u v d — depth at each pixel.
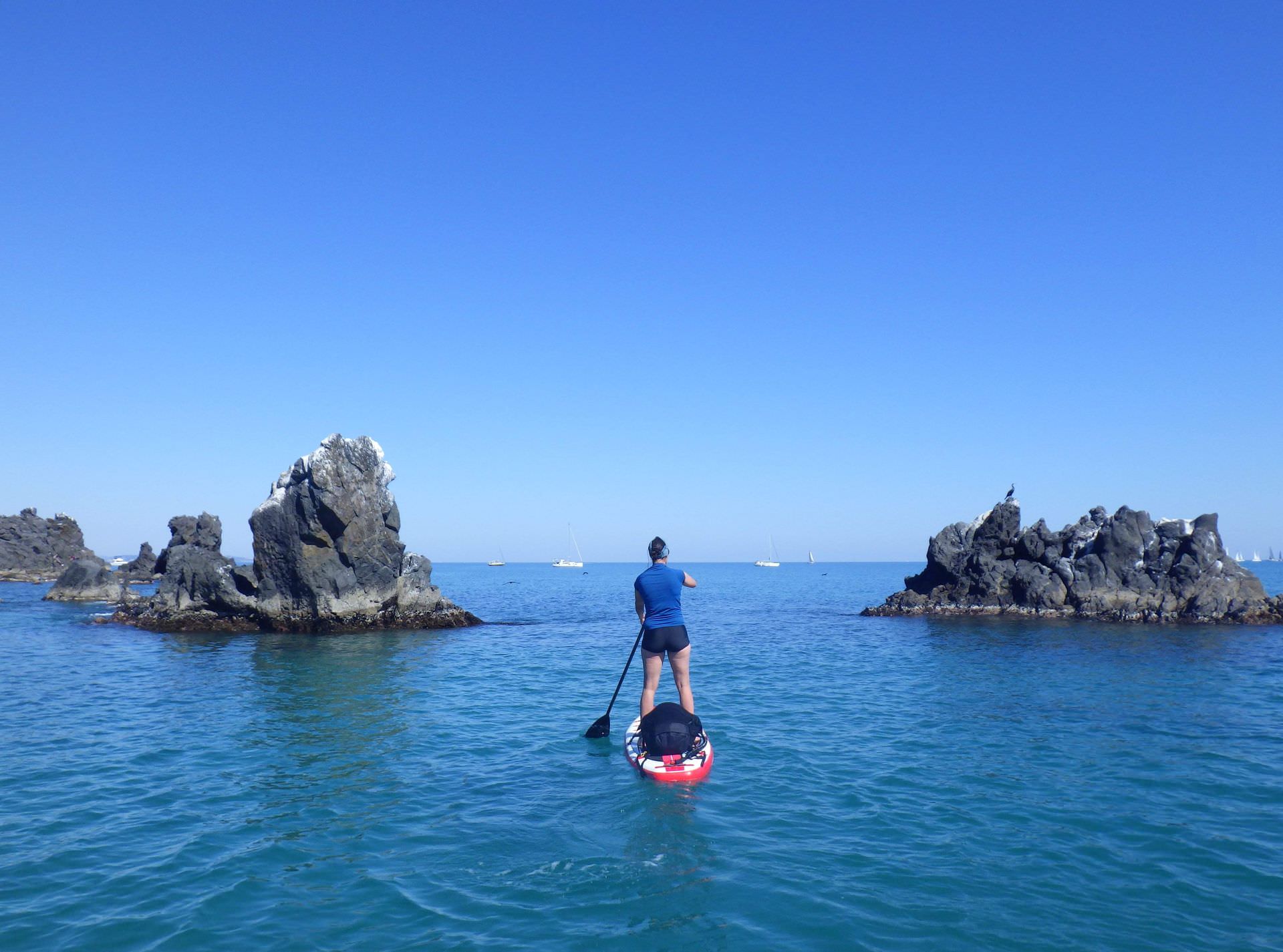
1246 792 9.38
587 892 6.52
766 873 6.89
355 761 10.93
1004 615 39.84
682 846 7.56
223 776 10.17
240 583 34.03
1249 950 5.54
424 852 7.41
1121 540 39.00
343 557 33.50
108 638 29.77
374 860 7.24
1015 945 5.61
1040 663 22.16
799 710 14.91
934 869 7.00
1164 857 7.31
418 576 36.81
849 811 8.63
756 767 10.55
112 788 9.59
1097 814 8.56
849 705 15.43
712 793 9.30
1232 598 36.34
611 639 30.72
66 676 19.66
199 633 32.00
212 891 6.56
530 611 50.31
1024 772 10.27
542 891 6.53
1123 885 6.69
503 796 9.18
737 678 19.48
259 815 8.55
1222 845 7.62
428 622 35.44
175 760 11.03
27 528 79.06
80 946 5.60
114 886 6.68
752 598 73.06
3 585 69.06
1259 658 23.17
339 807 8.81
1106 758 11.07
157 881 6.77
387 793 9.34
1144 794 9.32
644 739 10.45
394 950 5.54
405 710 14.98
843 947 5.58
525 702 15.92
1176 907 6.27
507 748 11.75
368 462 34.25
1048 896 6.45
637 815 8.46
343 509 32.94
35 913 6.15
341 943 5.65
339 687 17.86
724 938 5.71
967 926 5.91
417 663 22.47
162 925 5.95
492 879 6.79
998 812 8.61
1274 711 14.64
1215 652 24.83
